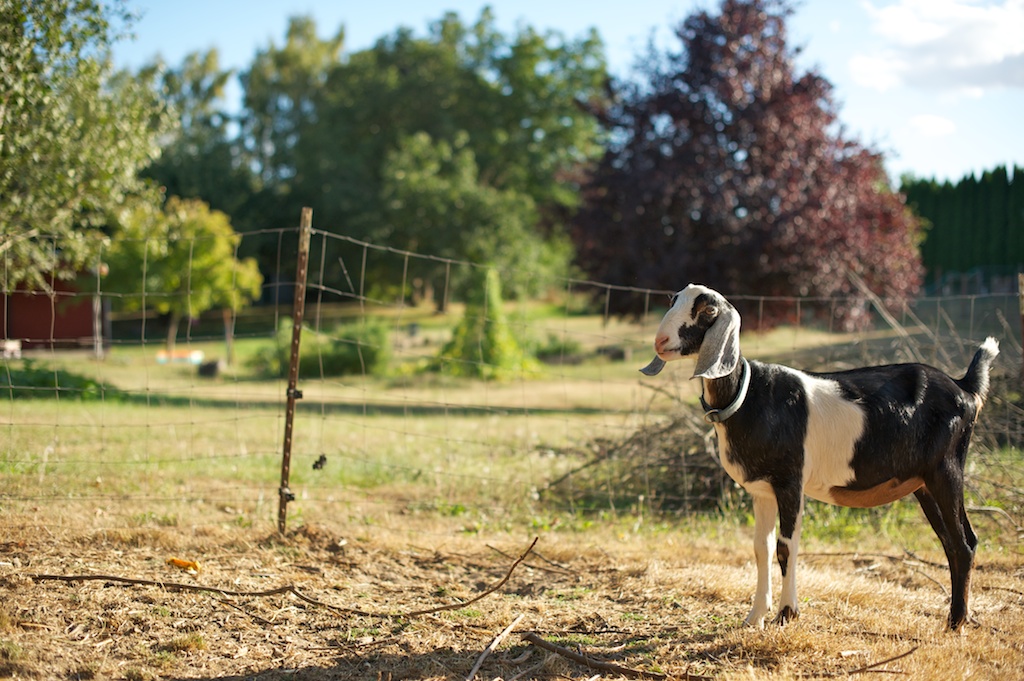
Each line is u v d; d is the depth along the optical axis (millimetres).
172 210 28188
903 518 7625
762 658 4277
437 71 48375
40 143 10109
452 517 7590
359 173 46000
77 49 9406
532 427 13656
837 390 4672
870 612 5047
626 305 19469
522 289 36688
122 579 5039
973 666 4180
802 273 18016
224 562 5617
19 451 8555
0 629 4305
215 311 49000
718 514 8023
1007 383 8875
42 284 12547
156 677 4012
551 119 48031
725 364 4293
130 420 12523
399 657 4348
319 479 8930
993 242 43375
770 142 18453
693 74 19125
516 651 4449
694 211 18969
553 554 6230
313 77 55094
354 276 45906
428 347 30391
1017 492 7418
